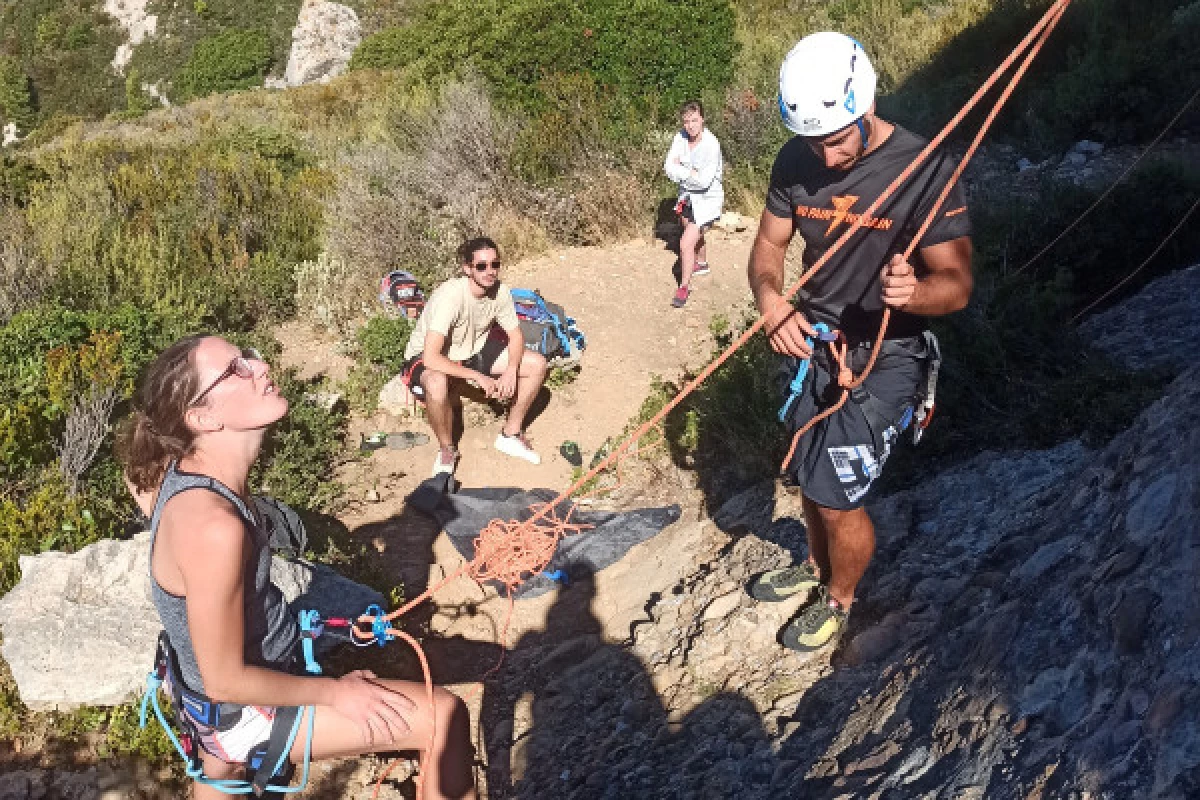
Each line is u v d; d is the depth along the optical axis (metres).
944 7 13.77
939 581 3.70
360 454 6.66
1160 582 2.54
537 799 3.78
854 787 2.90
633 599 4.97
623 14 11.48
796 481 3.35
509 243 9.27
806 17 15.15
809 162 3.04
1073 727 2.50
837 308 3.14
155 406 2.43
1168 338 5.59
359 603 4.66
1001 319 5.44
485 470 6.51
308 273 8.57
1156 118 9.97
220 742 2.55
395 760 4.07
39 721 4.07
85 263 8.20
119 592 4.34
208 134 17.69
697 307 8.30
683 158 7.96
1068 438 4.57
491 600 5.31
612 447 6.54
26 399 5.84
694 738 3.63
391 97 15.80
